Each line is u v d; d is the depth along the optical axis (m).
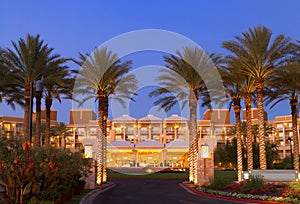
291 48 29.08
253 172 30.25
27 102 29.34
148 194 23.05
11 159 12.94
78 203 16.48
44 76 29.70
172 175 49.66
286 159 57.66
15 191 10.59
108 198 20.25
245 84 33.91
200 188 25.22
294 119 34.88
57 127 79.56
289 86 31.30
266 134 83.31
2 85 28.78
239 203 18.14
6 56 28.22
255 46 29.33
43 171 12.59
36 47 28.62
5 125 81.50
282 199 17.81
